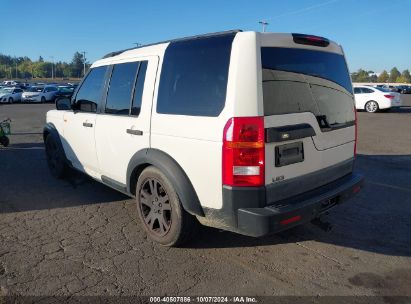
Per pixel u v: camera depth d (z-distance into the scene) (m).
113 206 5.00
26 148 9.31
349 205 5.12
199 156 3.20
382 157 8.39
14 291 3.06
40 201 5.21
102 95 4.54
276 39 3.13
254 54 2.94
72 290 3.08
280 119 3.06
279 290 3.10
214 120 3.06
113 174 4.44
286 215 3.00
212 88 3.13
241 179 2.96
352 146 4.08
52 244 3.90
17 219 4.58
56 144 5.81
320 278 3.28
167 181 3.53
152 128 3.65
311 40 3.44
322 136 3.50
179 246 3.80
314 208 3.24
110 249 3.79
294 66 3.26
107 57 4.71
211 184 3.15
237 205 3.01
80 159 5.19
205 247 3.83
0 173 6.73
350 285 3.17
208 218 3.28
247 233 3.02
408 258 3.65
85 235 4.12
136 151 3.91
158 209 3.78
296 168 3.25
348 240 4.04
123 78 4.19
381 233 4.22
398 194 5.61
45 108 25.22
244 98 2.90
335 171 3.78
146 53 3.91
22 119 17.16
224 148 2.98
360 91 21.06
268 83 3.01
